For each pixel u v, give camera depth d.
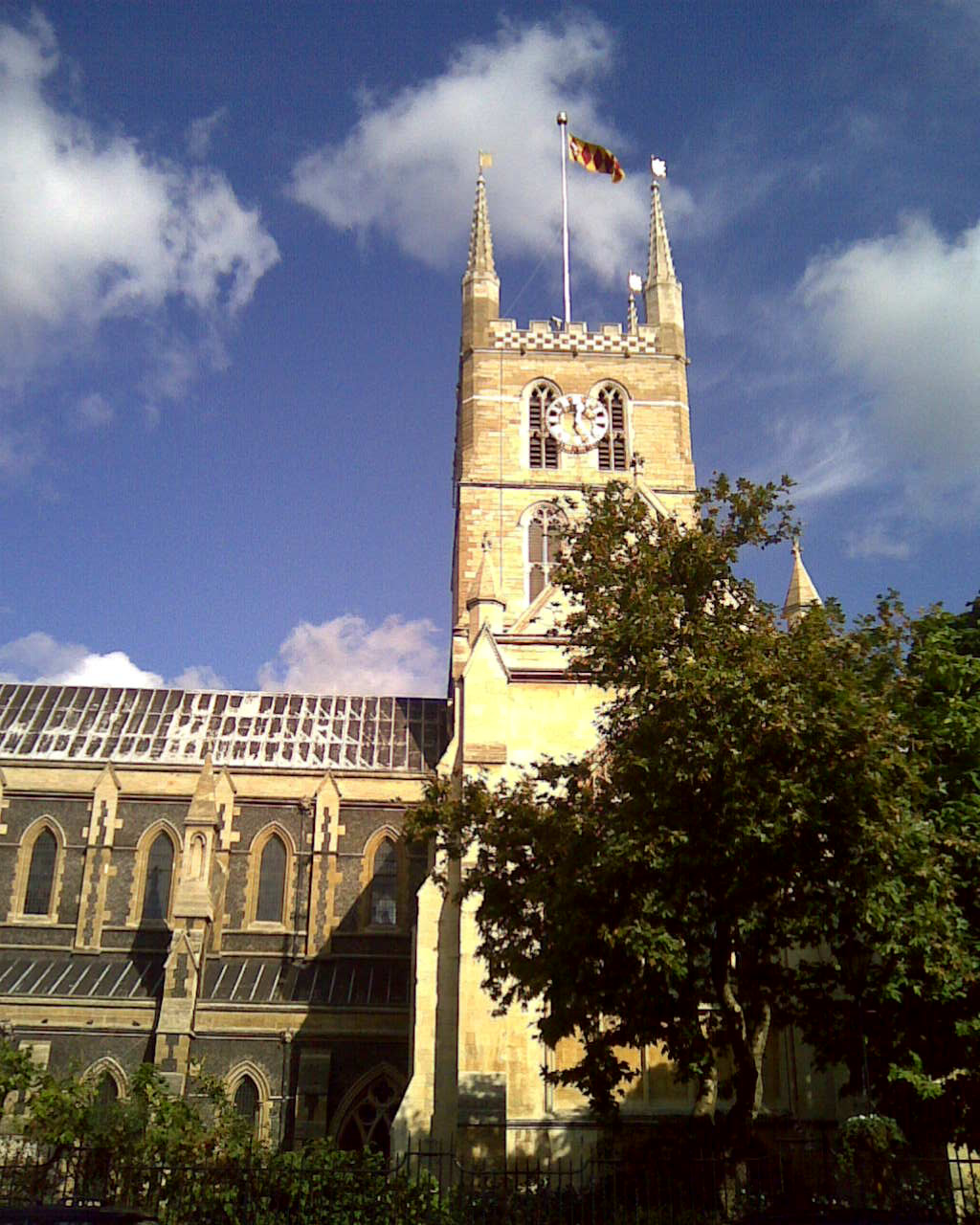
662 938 31.55
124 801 69.62
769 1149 43.16
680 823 33.50
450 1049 49.97
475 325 82.81
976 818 35.41
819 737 32.41
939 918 31.39
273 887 68.94
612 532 39.16
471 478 79.06
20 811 69.06
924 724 37.34
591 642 37.88
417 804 39.84
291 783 70.75
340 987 63.69
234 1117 40.06
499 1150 45.75
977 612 45.78
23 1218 21.84
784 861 33.09
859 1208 24.55
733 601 45.62
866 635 37.97
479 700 53.62
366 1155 36.16
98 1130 36.25
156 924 66.88
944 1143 37.59
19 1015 59.44
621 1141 46.00
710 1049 36.56
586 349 82.62
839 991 46.94
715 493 39.16
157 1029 58.50
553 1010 35.84
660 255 86.44
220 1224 33.34
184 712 75.94
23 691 76.69
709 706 33.41
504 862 38.00
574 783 37.91
